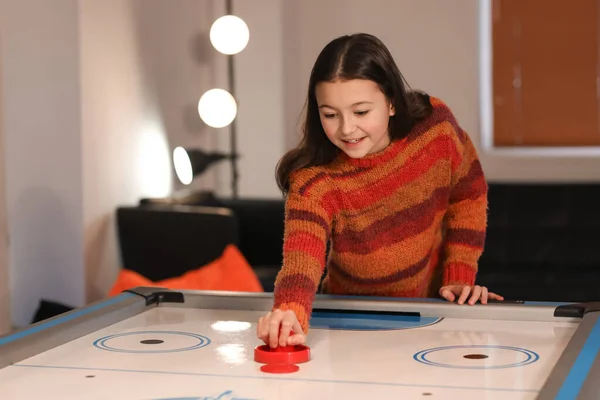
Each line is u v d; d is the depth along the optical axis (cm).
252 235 464
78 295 400
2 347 151
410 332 171
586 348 142
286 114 514
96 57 406
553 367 140
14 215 406
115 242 423
